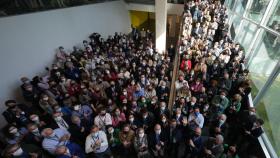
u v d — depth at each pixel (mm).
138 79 6605
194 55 6996
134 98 5414
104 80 6613
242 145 4137
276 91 4391
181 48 7535
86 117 4688
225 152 4000
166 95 5648
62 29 7953
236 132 4328
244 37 7793
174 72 6738
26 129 3912
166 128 4312
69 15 8281
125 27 13969
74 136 4270
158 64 7387
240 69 5781
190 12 10102
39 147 3756
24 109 4641
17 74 6000
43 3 6816
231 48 6809
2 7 5363
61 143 3635
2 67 5535
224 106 4746
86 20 9508
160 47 10609
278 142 4020
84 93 5438
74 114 4547
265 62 5410
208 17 9211
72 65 6793
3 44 5527
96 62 7551
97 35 9695
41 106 4777
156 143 4188
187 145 4078
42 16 6871
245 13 8102
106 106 5094
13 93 5875
